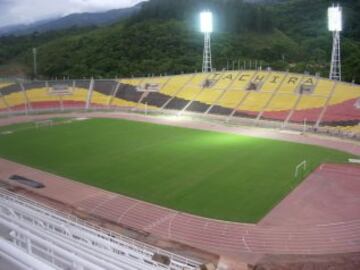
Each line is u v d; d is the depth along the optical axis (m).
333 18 78.25
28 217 14.95
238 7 153.38
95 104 92.69
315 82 80.75
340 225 32.56
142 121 77.94
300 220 33.50
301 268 26.19
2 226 9.68
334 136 63.97
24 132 69.06
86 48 131.38
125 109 89.56
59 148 57.81
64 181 43.84
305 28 155.88
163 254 20.03
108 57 120.62
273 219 33.62
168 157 52.28
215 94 85.94
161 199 38.25
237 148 56.69
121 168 47.94
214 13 148.00
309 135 64.94
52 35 175.75
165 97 90.06
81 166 49.03
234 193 39.47
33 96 94.31
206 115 79.94
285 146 58.03
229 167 47.75
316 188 41.00
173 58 116.06
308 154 53.75
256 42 137.00
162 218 34.19
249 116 75.88
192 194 39.31
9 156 54.06
